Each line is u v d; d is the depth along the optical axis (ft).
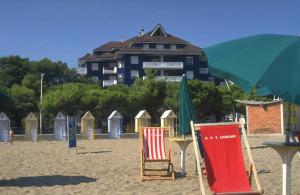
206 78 260.01
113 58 272.10
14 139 115.75
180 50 252.83
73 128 67.67
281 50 19.03
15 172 42.60
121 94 166.20
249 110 131.34
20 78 219.61
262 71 18.03
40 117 161.58
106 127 166.91
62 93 160.86
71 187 33.50
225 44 21.34
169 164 36.96
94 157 57.21
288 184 20.83
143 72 251.39
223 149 24.41
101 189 32.40
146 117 128.98
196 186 32.96
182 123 37.88
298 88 17.38
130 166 46.26
